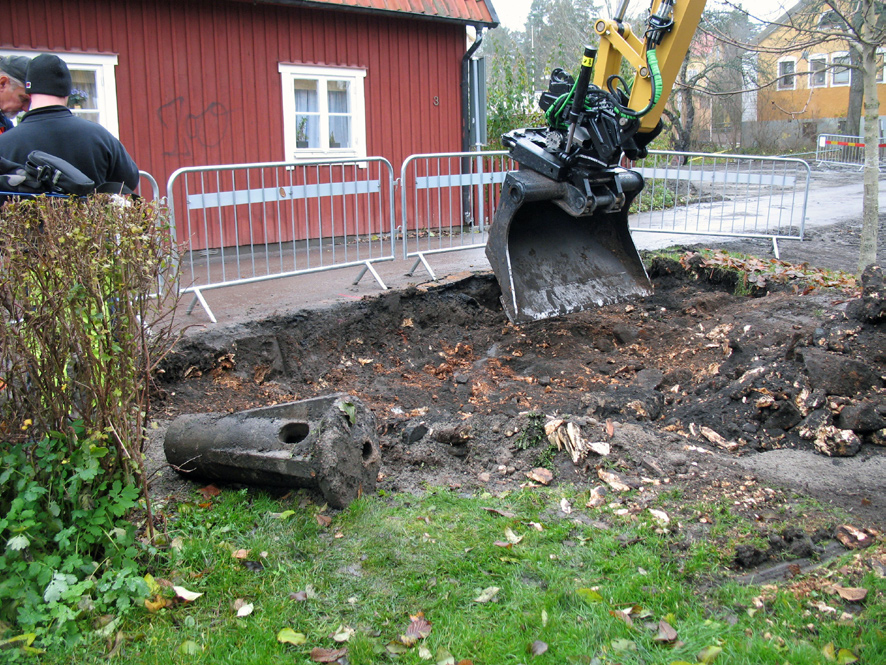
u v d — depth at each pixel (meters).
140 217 3.12
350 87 11.20
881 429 4.38
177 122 9.70
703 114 34.12
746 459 4.28
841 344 5.07
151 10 9.32
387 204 11.54
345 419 3.73
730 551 3.27
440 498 3.81
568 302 6.16
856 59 10.26
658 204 13.48
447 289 7.43
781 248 10.12
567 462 4.13
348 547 3.37
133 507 3.22
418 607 2.97
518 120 14.00
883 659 2.58
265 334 6.07
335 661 2.67
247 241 10.35
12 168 3.89
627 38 6.07
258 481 3.77
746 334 5.90
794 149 33.50
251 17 10.10
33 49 8.55
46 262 2.85
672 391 5.33
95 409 3.08
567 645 2.71
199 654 2.69
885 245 10.73
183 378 5.52
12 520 2.88
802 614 2.87
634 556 3.24
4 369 2.93
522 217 6.28
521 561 3.24
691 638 2.72
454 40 12.16
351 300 6.85
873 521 3.58
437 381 5.76
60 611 2.76
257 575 3.16
